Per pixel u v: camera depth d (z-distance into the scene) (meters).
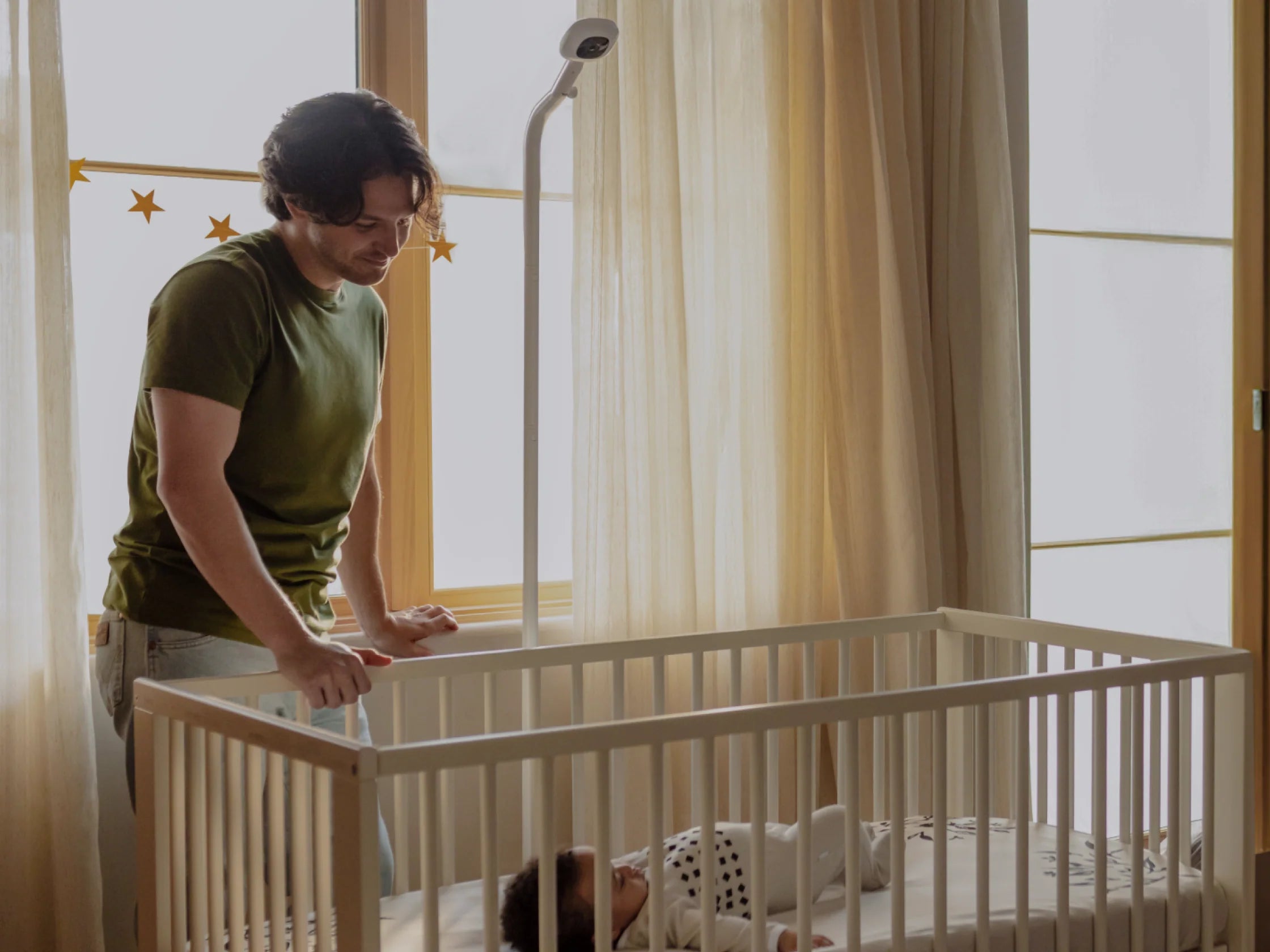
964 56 2.33
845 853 1.42
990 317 2.33
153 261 1.90
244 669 1.54
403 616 1.77
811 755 1.31
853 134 2.20
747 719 1.27
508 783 2.08
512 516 2.16
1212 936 1.65
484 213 2.12
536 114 1.70
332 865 1.19
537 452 1.76
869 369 2.21
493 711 1.72
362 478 1.71
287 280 1.50
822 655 2.18
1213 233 2.92
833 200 2.21
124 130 1.88
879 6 2.22
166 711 1.35
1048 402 2.74
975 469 2.33
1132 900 1.58
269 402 1.49
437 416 2.10
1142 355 2.84
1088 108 2.76
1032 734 2.60
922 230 2.27
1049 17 2.71
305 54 2.00
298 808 1.21
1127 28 2.80
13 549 1.61
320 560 1.60
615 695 1.80
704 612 2.09
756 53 2.12
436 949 1.13
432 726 2.00
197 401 1.37
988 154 2.33
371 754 1.08
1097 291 2.78
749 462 2.12
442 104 2.07
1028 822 1.47
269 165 1.46
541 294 2.13
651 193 2.04
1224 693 1.69
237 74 1.95
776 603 2.14
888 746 2.04
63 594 1.62
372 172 1.42
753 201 2.13
